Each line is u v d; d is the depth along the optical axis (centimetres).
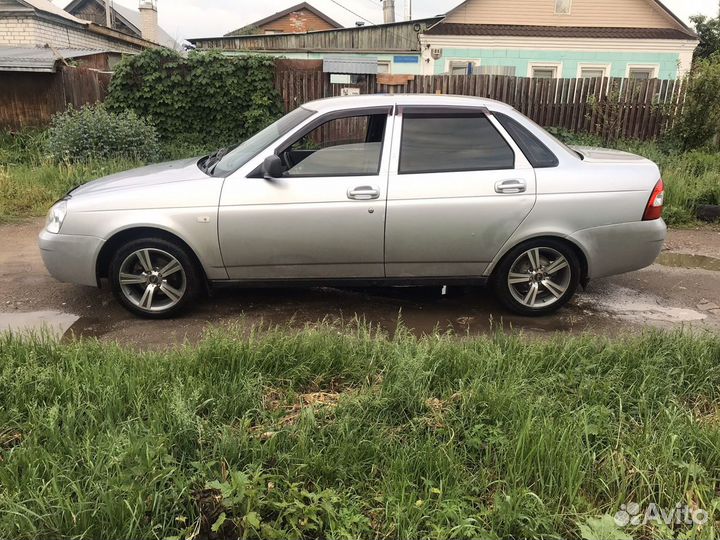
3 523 217
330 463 259
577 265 462
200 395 300
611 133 1166
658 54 1892
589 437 283
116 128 998
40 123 1152
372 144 447
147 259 445
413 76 1186
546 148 455
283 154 451
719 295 534
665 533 232
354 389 328
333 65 1170
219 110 1179
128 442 251
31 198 806
